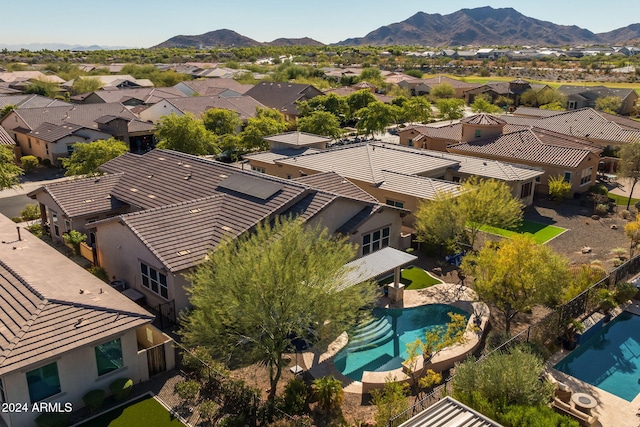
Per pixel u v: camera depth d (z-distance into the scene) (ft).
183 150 168.35
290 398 57.62
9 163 144.77
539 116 232.12
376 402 55.88
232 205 91.56
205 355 64.34
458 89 385.70
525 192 139.44
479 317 77.87
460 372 55.88
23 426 54.65
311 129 219.61
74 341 55.83
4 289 64.90
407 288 90.94
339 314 56.29
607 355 71.92
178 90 327.06
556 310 71.67
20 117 206.59
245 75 463.42
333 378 62.23
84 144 146.82
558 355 70.23
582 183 153.07
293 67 492.13
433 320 81.20
